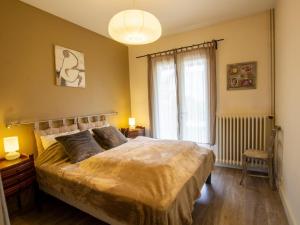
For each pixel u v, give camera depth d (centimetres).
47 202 254
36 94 269
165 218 137
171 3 272
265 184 283
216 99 351
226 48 342
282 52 238
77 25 329
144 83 438
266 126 310
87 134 273
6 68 236
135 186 167
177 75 379
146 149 245
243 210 220
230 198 246
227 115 341
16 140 231
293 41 183
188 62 372
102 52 381
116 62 418
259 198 246
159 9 288
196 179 200
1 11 232
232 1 273
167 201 145
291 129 196
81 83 334
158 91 409
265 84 317
